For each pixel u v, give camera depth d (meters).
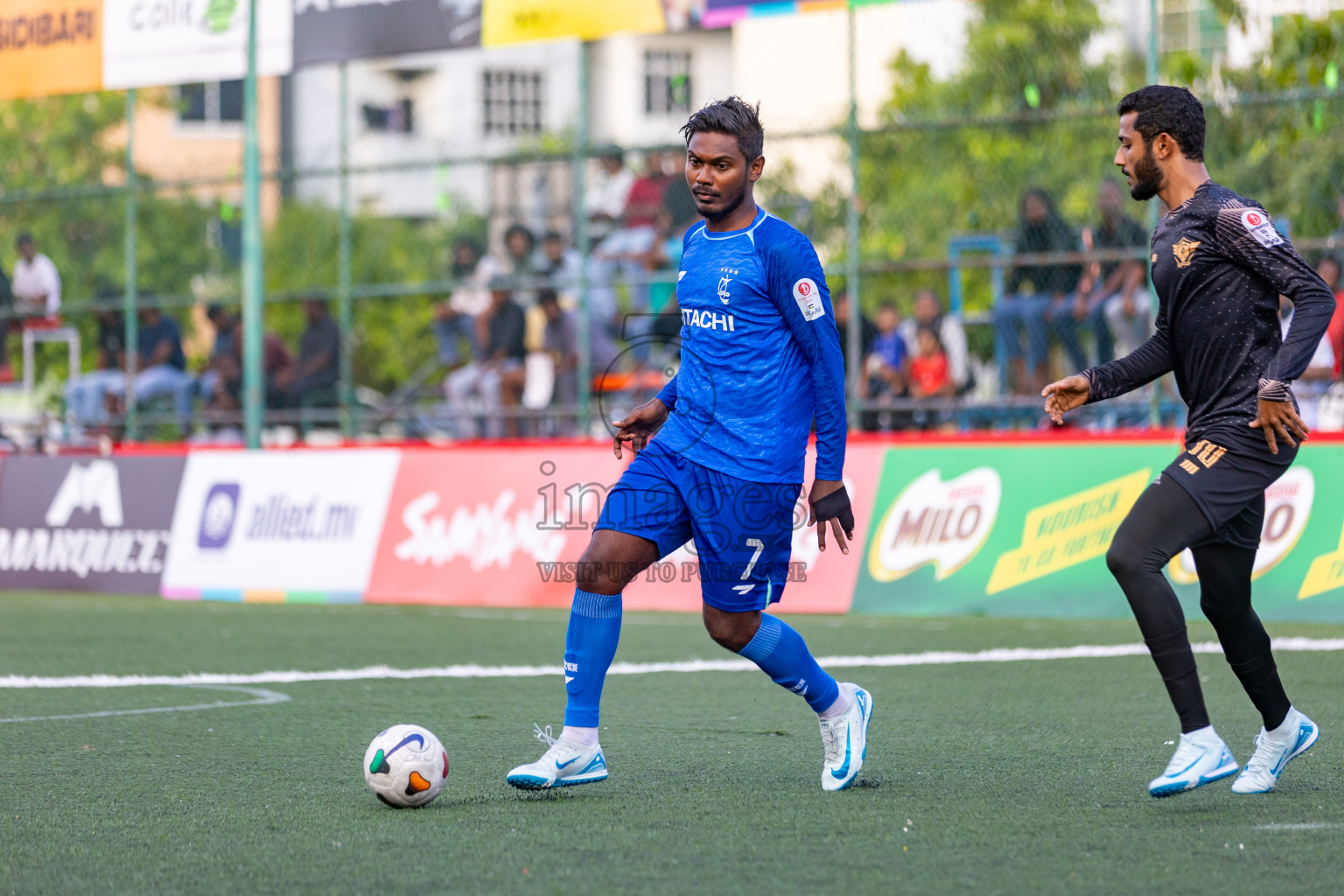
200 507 42.84
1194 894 11.45
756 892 11.61
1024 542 34.44
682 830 13.88
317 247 84.25
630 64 92.06
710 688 23.94
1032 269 41.22
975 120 37.53
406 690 24.06
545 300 46.84
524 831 13.88
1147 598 14.64
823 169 53.19
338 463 41.34
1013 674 25.06
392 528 40.31
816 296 15.11
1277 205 39.19
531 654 28.83
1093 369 15.55
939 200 63.94
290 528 41.47
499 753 18.31
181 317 60.59
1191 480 14.70
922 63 64.38
